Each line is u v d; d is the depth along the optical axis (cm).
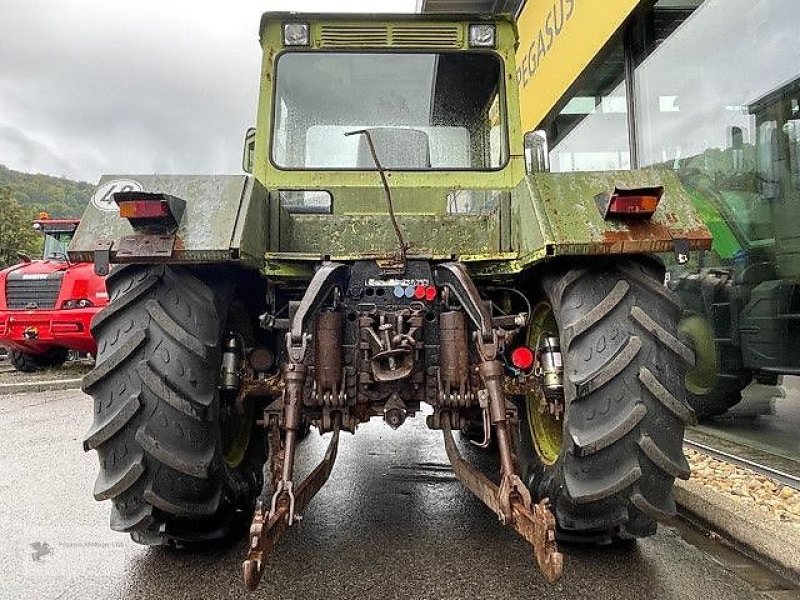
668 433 222
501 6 886
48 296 934
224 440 288
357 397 251
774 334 415
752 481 346
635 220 234
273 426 249
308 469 418
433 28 349
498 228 293
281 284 303
